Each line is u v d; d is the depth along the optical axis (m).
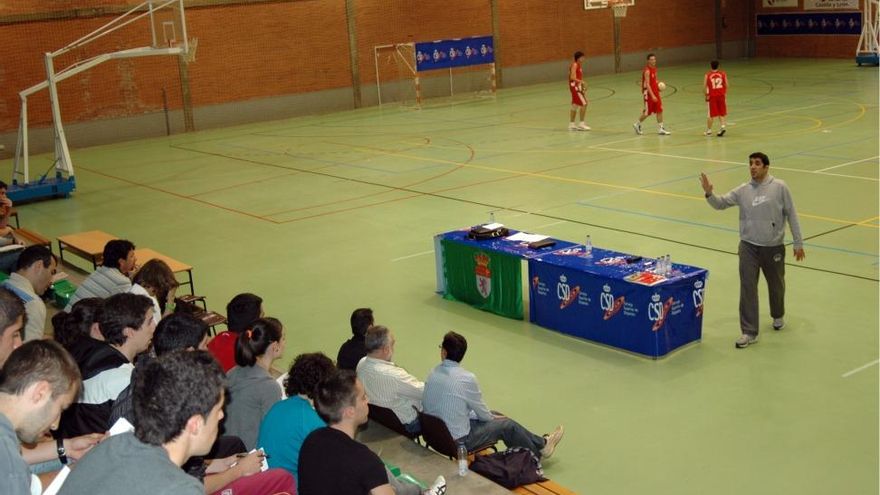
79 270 12.98
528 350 9.38
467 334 9.95
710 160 18.59
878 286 10.41
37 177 22.06
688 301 9.02
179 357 2.69
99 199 18.80
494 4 35.59
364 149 23.16
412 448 6.49
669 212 14.47
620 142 21.72
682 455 6.90
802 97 27.67
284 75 31.17
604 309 9.25
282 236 14.67
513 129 25.12
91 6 26.95
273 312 11.00
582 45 38.38
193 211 17.02
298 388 5.11
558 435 7.13
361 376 6.83
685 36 41.44
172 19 20.28
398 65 33.66
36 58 26.22
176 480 2.56
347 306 11.07
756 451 6.86
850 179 16.00
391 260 12.90
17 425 2.99
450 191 17.23
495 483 6.00
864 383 7.93
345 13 32.12
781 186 8.78
